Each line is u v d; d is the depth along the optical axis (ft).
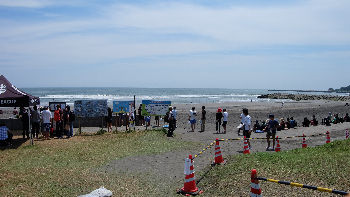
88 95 517.55
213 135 79.82
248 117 59.47
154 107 84.79
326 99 431.84
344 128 100.12
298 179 32.91
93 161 48.85
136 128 90.68
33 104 66.39
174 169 44.11
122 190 34.45
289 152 48.39
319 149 48.49
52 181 37.63
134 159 50.65
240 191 31.45
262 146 64.90
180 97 463.83
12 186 35.17
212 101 347.36
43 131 69.97
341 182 30.73
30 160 48.67
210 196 31.58
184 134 80.74
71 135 72.79
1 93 59.57
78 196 31.48
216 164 43.88
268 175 35.19
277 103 295.28
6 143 60.59
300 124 125.39
